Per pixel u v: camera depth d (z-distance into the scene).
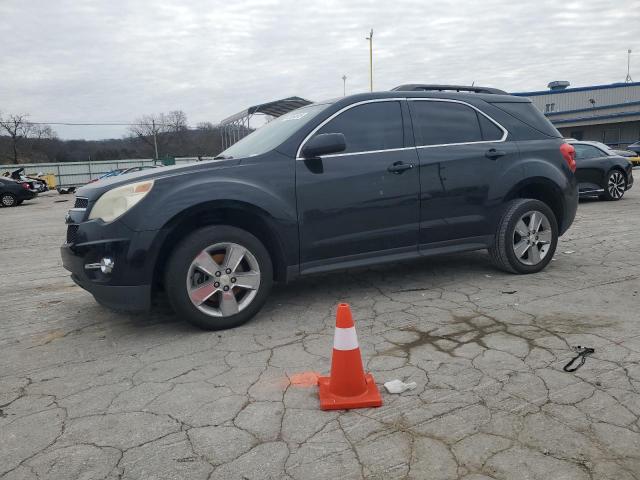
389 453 2.31
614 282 4.81
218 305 3.95
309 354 3.44
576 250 6.35
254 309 3.99
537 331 3.65
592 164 11.41
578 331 3.61
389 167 4.39
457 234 4.79
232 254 3.86
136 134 74.12
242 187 3.86
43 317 4.57
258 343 3.66
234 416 2.68
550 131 5.32
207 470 2.25
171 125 71.06
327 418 2.63
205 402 2.84
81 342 3.88
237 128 27.89
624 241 6.80
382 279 5.25
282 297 4.77
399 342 3.57
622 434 2.38
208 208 3.79
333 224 4.22
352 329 2.79
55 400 2.95
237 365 3.30
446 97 4.86
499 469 2.17
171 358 3.46
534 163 5.04
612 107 41.78
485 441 2.37
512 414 2.58
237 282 3.91
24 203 24.48
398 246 4.54
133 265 3.64
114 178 4.10
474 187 4.77
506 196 4.92
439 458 2.26
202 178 3.82
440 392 2.83
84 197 3.94
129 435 2.55
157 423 2.65
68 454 2.41
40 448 2.47
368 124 4.45
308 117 4.35
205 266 3.78
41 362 3.53
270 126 4.87
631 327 3.65
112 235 3.64
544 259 5.19
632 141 42.09
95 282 3.71
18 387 3.14
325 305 4.49
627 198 12.20
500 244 4.99
